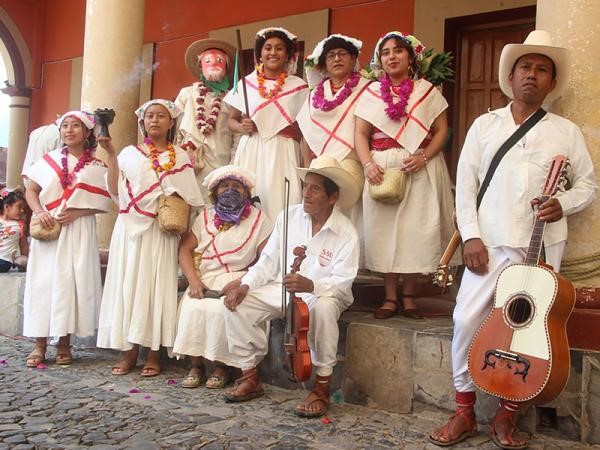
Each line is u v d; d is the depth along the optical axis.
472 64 7.83
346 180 4.35
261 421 3.98
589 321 3.66
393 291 4.71
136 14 6.49
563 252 3.75
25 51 11.91
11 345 6.02
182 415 4.05
